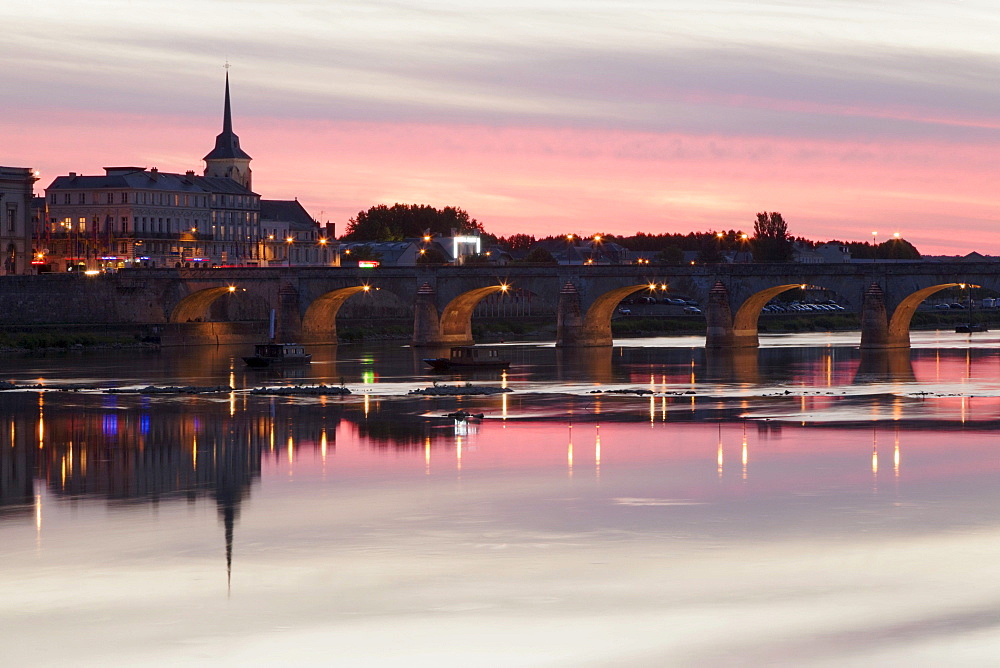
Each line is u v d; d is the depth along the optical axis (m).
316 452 108.50
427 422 129.38
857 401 147.00
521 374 195.88
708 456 103.31
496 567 67.50
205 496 87.81
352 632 57.47
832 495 85.69
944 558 68.25
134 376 194.75
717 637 56.16
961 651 53.97
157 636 57.22
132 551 71.75
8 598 62.91
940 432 116.94
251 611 60.56
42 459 106.00
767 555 69.31
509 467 98.75
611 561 68.44
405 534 75.06
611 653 54.47
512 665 53.34
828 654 53.91
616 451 106.69
